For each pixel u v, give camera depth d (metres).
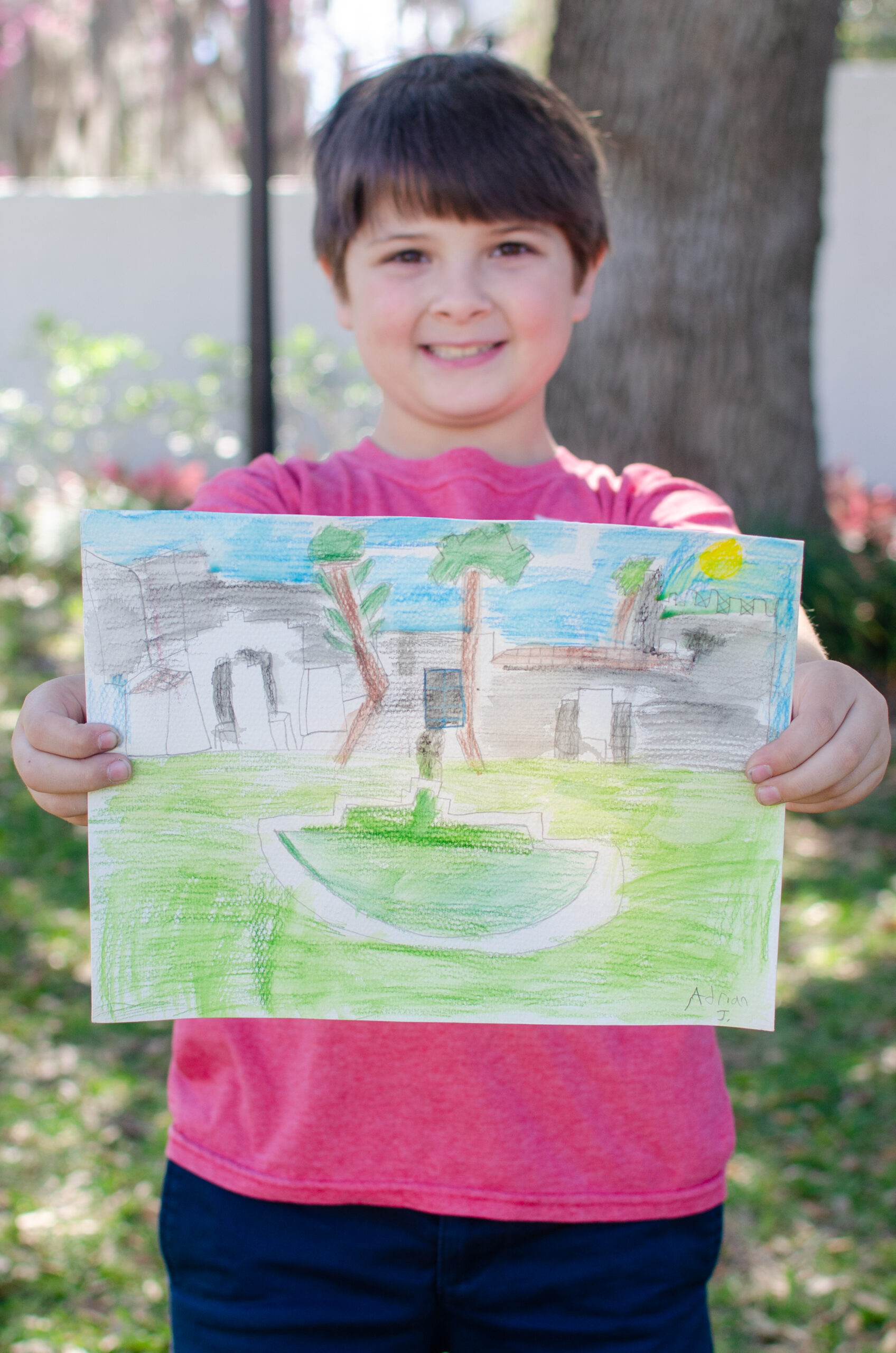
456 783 1.23
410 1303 1.31
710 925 1.25
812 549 5.99
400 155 1.41
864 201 10.30
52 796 1.23
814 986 3.73
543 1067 1.29
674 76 5.20
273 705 1.22
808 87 5.44
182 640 1.21
